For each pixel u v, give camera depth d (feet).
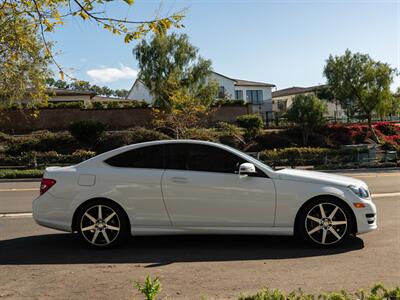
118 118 121.49
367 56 114.73
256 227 18.92
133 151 19.90
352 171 72.18
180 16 12.57
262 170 19.19
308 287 14.01
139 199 19.17
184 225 19.08
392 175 61.16
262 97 190.08
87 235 19.36
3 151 91.30
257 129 111.45
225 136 101.76
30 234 23.17
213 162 19.48
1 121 113.60
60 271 16.30
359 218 18.85
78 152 82.69
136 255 18.35
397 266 16.24
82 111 119.75
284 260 17.21
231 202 18.89
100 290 14.12
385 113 116.98
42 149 95.25
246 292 13.57
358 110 121.19
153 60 120.37
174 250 19.06
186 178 19.10
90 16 12.32
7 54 18.16
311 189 18.83
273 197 18.83
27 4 13.78
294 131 112.68
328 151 79.56
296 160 79.00
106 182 19.31
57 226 19.44
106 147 97.04
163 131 104.27
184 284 14.51
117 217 19.27
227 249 19.08
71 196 19.35
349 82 113.91
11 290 14.26
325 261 16.99
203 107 98.94
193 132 97.40
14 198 39.01
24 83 56.03
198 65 121.80
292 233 18.92
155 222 19.15
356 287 13.94
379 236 21.15
